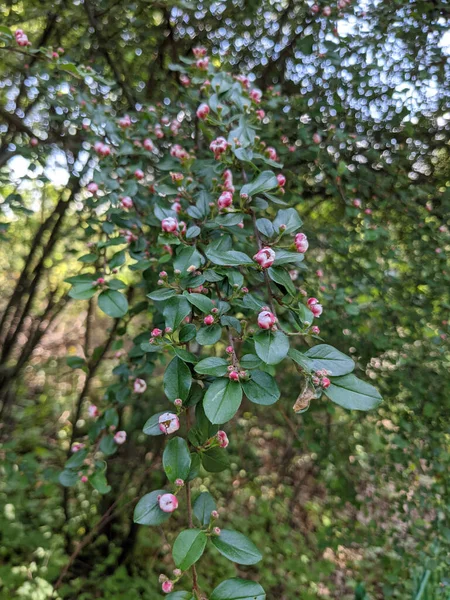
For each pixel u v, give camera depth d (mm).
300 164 531
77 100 413
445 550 543
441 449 538
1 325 761
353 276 523
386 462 574
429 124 590
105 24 543
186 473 191
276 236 249
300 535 735
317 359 194
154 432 211
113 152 392
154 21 567
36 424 824
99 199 377
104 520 620
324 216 616
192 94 418
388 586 580
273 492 810
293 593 647
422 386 533
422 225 538
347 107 547
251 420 780
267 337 191
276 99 491
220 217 260
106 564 648
